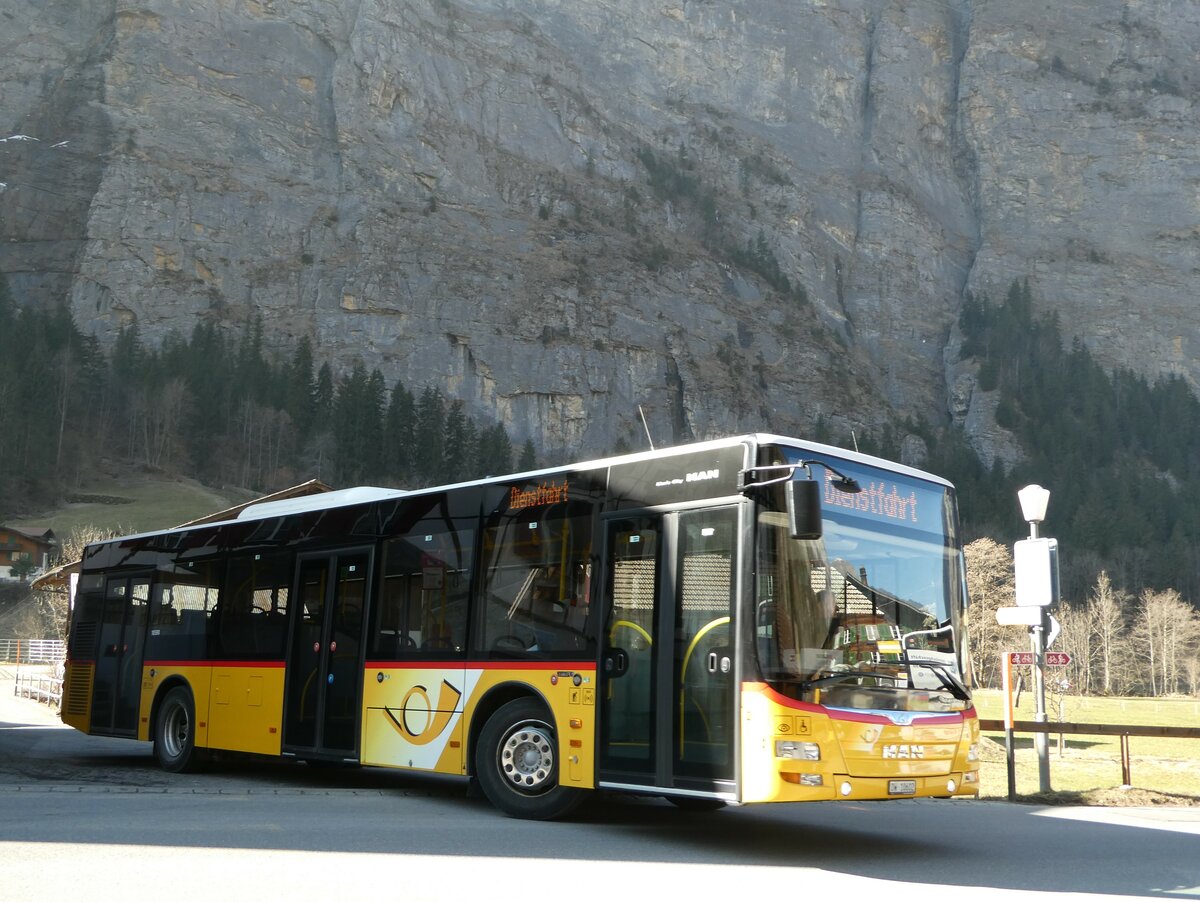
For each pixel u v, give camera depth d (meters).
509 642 12.24
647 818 12.42
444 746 12.67
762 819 12.84
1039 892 8.52
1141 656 118.94
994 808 14.80
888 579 10.70
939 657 10.73
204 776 16.09
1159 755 26.83
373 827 10.86
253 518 16.28
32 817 10.99
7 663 70.88
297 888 7.86
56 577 35.28
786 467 10.00
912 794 10.07
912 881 8.91
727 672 10.12
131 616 18.22
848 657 10.16
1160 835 12.04
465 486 13.30
